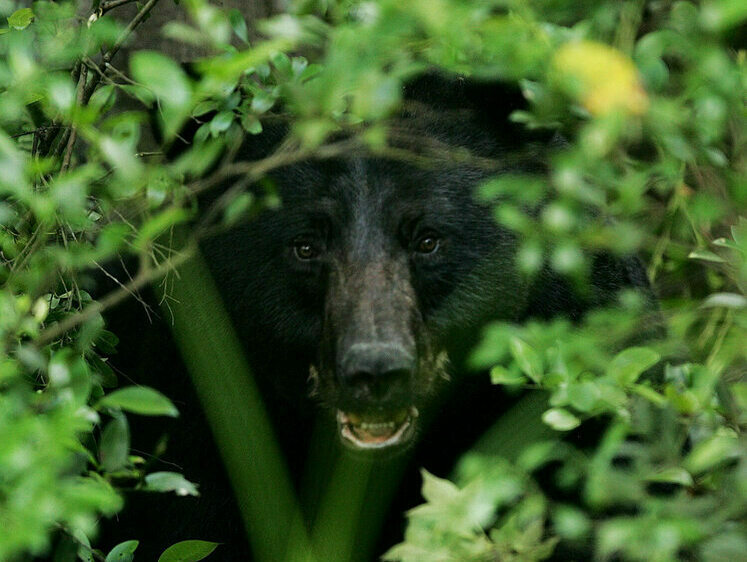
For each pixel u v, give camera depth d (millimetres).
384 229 7727
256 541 8539
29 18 6910
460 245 7840
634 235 5887
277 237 7969
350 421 7406
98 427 8414
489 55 6020
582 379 6016
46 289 6340
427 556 5895
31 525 4348
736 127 6367
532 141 8086
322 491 8656
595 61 5062
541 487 7898
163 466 8672
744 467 5473
